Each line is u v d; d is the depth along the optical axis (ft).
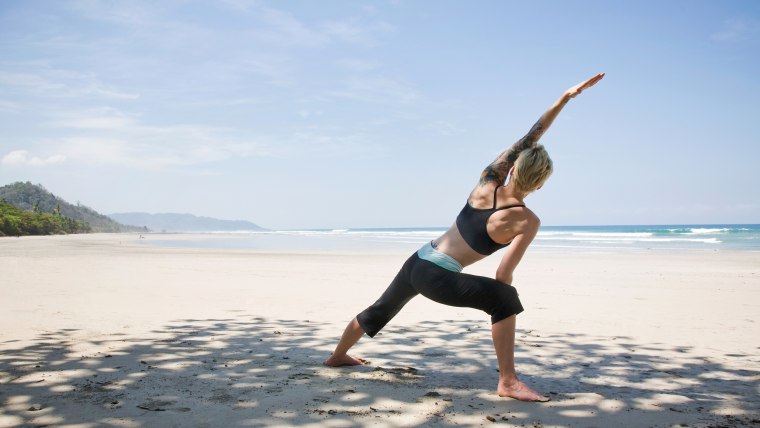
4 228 246.06
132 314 21.71
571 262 61.11
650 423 9.39
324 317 21.56
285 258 66.33
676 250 89.61
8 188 637.30
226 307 24.25
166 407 9.87
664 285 35.99
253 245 124.67
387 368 13.20
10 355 14.03
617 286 35.32
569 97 10.77
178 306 24.26
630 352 15.47
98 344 15.62
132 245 116.37
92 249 86.79
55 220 325.21
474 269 51.13
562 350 15.69
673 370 13.34
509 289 10.64
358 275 42.09
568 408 10.18
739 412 10.03
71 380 11.64
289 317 21.50
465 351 15.35
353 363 13.41
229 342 16.25
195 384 11.46
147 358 13.89
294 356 14.40
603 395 11.09
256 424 9.06
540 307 25.39
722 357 14.84
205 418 9.31
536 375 12.81
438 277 10.51
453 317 22.06
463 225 10.54
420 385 11.64
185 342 16.15
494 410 9.98
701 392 11.39
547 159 9.98
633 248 98.53
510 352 10.78
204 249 96.17
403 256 71.67
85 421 9.07
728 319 21.83
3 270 41.83
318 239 184.75
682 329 19.43
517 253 10.16
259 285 34.04
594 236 182.80
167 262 55.77
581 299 28.48
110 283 33.58
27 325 18.66
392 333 18.30
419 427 9.05
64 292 28.43
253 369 12.87
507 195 10.24
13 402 10.07
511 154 10.78
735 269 50.55
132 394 10.66
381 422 9.27
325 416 9.52
